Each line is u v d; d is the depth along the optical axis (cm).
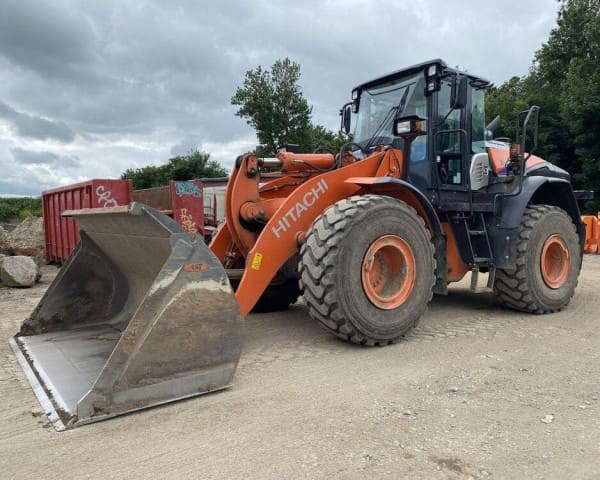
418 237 410
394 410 279
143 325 280
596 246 1299
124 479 212
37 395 297
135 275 419
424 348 397
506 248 498
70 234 941
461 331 453
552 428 257
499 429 256
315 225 383
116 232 367
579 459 228
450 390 308
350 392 305
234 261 473
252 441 243
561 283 539
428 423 262
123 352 274
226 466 221
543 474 215
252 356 378
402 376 333
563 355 379
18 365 356
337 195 422
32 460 227
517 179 509
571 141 2172
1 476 214
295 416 271
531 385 317
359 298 380
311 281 375
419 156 486
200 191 789
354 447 237
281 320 499
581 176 2075
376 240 388
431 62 479
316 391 306
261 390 309
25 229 1242
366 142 526
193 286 296
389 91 518
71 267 424
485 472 216
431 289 423
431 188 479
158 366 284
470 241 504
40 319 416
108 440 245
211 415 272
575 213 582
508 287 518
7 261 754
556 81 2673
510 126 2262
